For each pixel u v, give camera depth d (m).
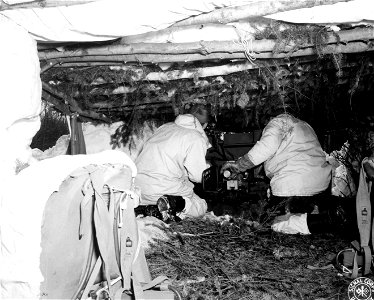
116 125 6.34
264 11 2.59
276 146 4.61
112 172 2.04
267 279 3.10
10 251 1.83
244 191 5.74
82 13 2.49
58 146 5.81
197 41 3.12
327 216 4.47
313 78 4.29
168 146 4.63
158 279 2.10
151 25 2.57
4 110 2.54
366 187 3.05
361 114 6.05
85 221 1.95
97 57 3.41
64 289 1.91
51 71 3.96
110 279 1.93
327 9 2.63
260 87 4.71
